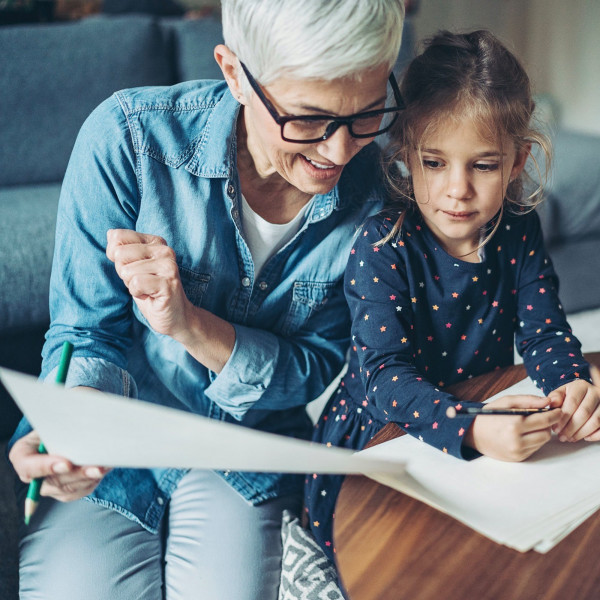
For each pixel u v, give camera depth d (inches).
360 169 44.8
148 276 35.9
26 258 69.2
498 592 26.0
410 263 43.5
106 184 40.5
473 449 33.5
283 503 44.8
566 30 159.2
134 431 25.4
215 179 40.7
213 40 98.3
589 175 93.8
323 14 30.1
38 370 73.9
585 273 97.3
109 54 91.0
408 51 89.7
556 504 29.7
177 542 42.0
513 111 40.1
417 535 28.6
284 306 45.2
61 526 41.6
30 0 98.3
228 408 44.1
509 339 47.5
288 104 33.0
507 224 45.5
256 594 39.6
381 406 38.3
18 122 87.4
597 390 35.3
